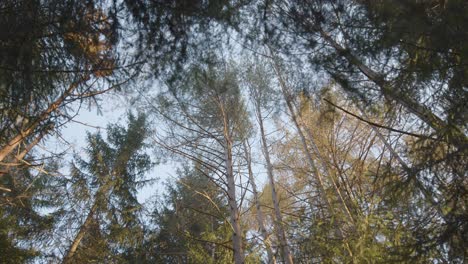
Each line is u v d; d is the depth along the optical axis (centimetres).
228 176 915
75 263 1095
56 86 487
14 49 396
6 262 875
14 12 405
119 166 1398
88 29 450
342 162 967
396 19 409
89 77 500
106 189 1294
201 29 477
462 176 406
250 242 861
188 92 534
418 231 441
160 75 489
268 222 1227
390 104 491
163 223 1420
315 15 523
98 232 1239
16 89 432
